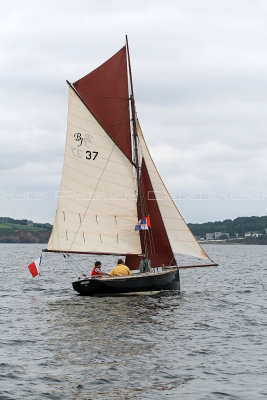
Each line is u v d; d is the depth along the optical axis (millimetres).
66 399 14133
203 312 27344
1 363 17188
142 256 34344
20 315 26281
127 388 14953
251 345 19875
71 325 23391
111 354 18344
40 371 16375
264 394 14539
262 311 28094
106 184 33875
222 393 14617
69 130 33156
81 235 33312
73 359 17703
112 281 31594
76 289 32625
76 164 33406
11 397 14219
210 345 19828
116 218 33906
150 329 22594
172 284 34562
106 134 33875
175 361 17578
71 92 33062
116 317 25359
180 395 14453
